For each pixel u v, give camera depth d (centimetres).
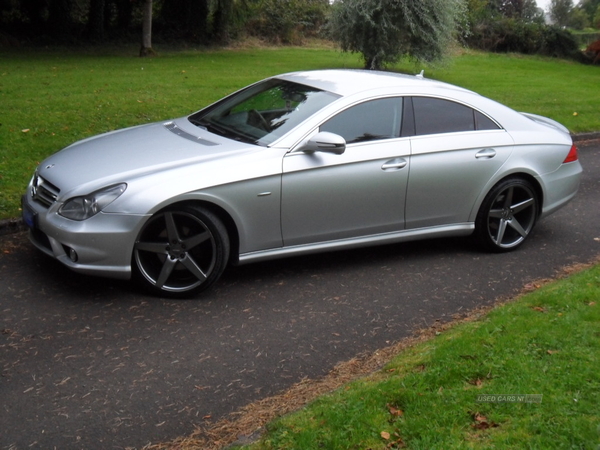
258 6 2941
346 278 575
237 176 508
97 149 553
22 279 531
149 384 401
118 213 480
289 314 503
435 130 606
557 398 346
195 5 2828
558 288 521
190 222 506
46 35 2581
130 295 515
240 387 402
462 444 311
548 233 723
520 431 320
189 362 428
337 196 554
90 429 355
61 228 482
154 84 1459
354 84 598
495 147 629
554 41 3297
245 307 510
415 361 406
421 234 613
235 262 534
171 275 520
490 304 538
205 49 2764
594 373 370
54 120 1016
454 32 1939
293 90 604
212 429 359
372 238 591
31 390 388
